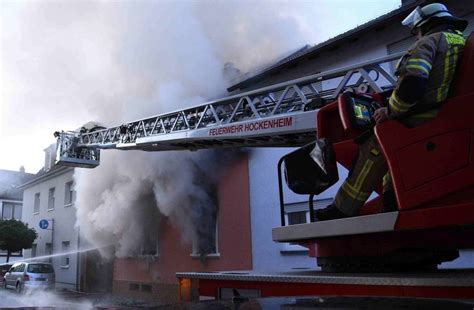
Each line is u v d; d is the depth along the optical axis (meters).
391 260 2.85
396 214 2.56
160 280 13.15
